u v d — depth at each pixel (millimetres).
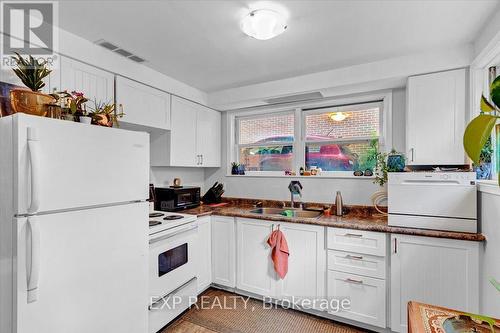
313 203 3000
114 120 1823
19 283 1145
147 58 2301
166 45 2061
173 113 2824
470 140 683
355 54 2211
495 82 665
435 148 2123
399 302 1973
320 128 3107
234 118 3668
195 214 2611
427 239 1892
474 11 1588
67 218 1314
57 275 1271
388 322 2037
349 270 2162
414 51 2137
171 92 2777
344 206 2812
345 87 2562
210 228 2852
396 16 1652
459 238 1774
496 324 882
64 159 1302
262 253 2551
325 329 2156
